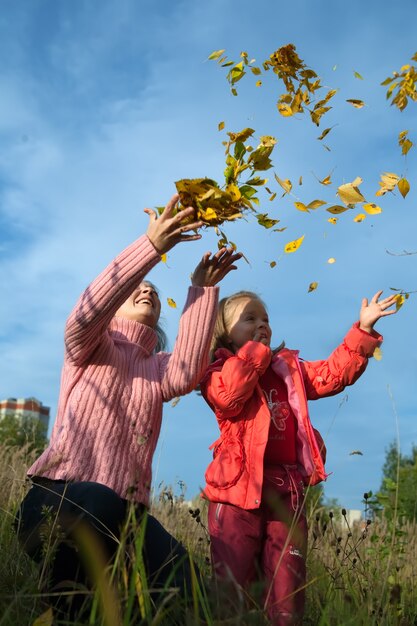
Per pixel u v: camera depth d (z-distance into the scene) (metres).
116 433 2.64
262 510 2.98
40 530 2.26
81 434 2.60
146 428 2.71
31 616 2.01
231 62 2.82
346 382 3.30
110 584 1.92
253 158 2.64
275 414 3.22
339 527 4.14
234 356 3.19
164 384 2.87
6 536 3.25
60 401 2.75
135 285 2.68
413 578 3.19
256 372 3.10
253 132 2.67
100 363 2.77
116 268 2.66
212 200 2.62
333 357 3.33
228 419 3.20
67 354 2.76
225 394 3.07
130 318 3.08
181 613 2.10
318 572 2.93
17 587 2.28
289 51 2.78
